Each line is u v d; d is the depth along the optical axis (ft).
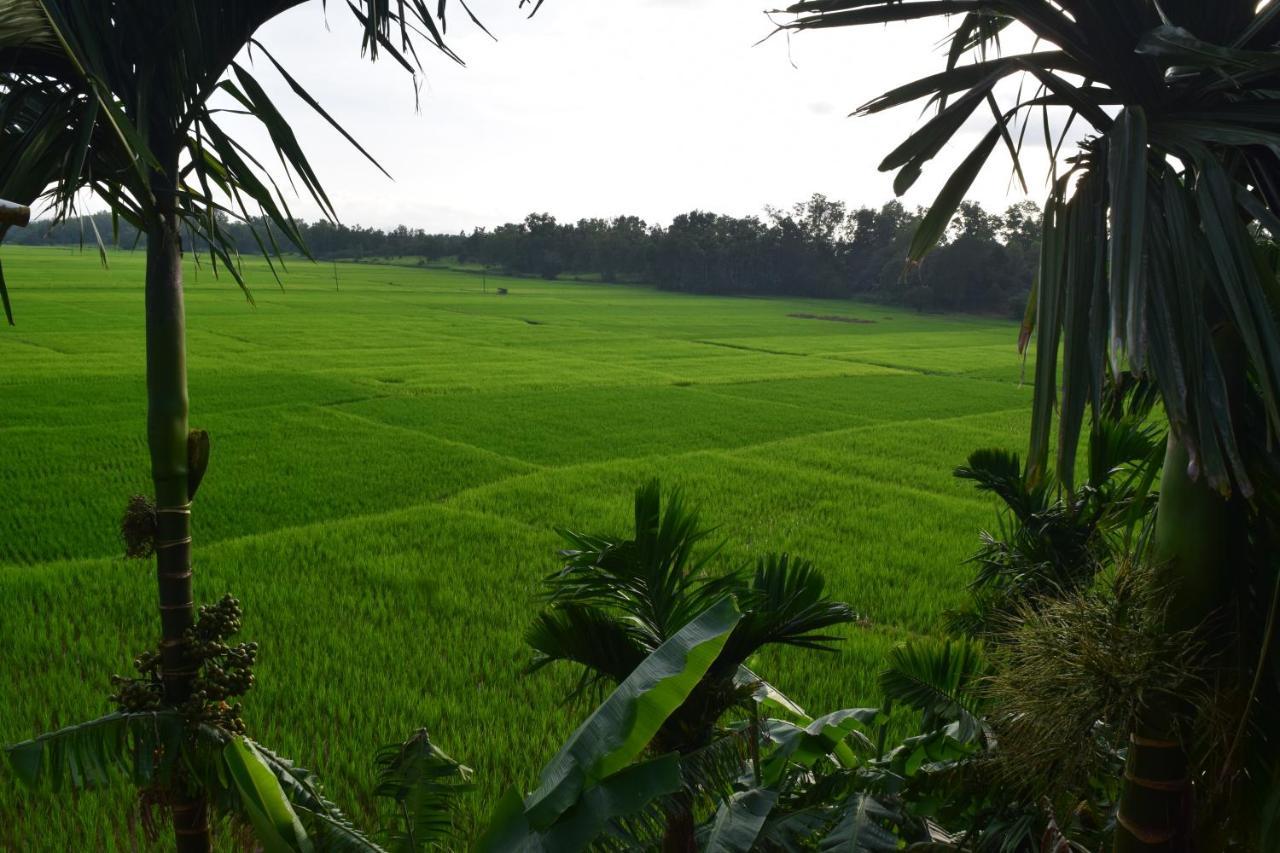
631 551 10.69
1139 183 6.82
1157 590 8.52
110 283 277.64
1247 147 8.19
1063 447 7.33
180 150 10.56
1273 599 8.03
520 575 40.93
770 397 117.19
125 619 33.40
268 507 55.62
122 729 10.43
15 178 9.29
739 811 11.84
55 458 67.51
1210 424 6.91
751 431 90.99
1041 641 8.82
